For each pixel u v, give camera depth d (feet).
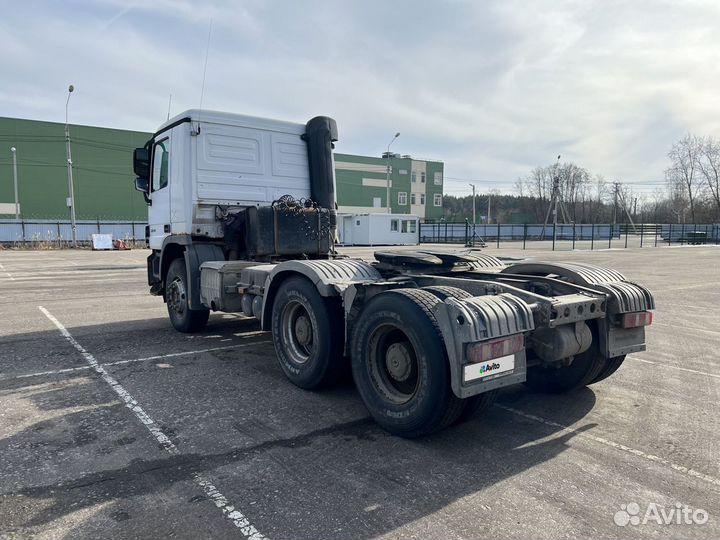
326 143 24.79
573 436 12.81
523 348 11.91
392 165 246.27
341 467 11.02
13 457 11.35
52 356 20.15
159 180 25.08
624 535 8.64
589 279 15.25
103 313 30.58
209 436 12.59
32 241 129.70
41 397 15.33
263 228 20.74
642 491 10.11
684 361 20.30
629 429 13.26
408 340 12.51
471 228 164.86
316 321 15.30
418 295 12.35
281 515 9.16
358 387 13.60
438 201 269.23
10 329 25.53
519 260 19.20
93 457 11.39
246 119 23.29
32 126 158.51
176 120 22.77
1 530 8.63
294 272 16.49
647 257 87.30
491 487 10.23
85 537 8.45
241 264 20.49
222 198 22.68
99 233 136.87
